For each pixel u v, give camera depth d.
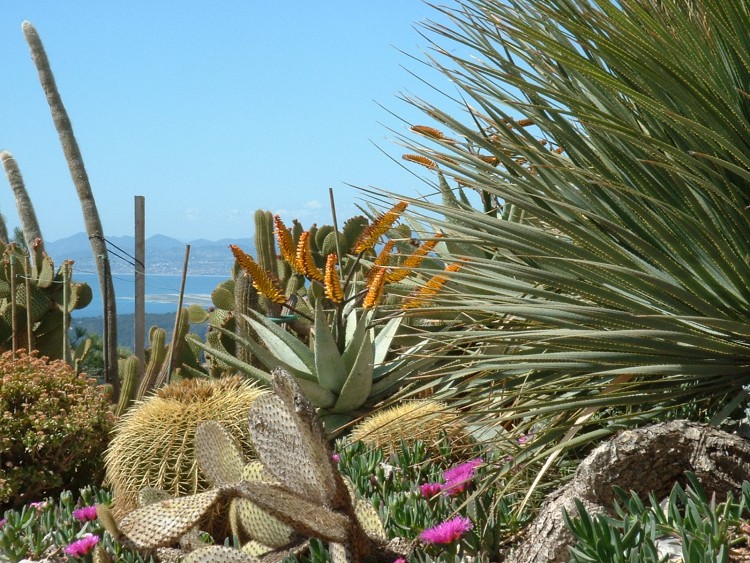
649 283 2.47
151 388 6.10
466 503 2.43
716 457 2.07
